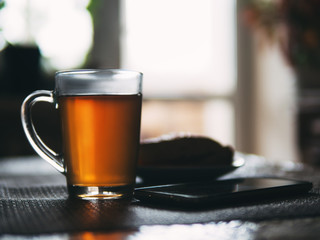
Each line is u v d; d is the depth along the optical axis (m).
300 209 0.42
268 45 2.74
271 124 3.04
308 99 2.62
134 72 0.52
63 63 2.51
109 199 0.50
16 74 2.11
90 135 0.50
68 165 0.52
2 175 0.83
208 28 3.02
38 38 2.44
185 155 0.69
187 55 2.97
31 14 2.43
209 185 0.53
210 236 0.32
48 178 0.77
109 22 2.77
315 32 2.49
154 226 0.35
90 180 0.50
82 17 2.67
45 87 2.19
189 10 2.96
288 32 2.57
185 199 0.43
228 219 0.38
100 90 0.51
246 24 2.77
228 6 3.06
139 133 0.53
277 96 3.02
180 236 0.32
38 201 0.49
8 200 0.50
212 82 3.05
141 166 0.64
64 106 0.52
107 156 0.50
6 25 2.25
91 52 2.73
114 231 0.34
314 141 2.43
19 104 2.09
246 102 3.11
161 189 0.50
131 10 2.84
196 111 3.01
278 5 2.58
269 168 0.89
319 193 0.53
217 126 3.07
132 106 0.52
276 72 3.03
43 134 2.00
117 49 2.80
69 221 0.37
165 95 2.93
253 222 0.36
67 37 2.52
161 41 2.91
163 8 2.90
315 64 2.62
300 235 0.31
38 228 0.35
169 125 2.94
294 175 0.76
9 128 2.07
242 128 3.10
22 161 1.22
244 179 0.58
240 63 3.09
